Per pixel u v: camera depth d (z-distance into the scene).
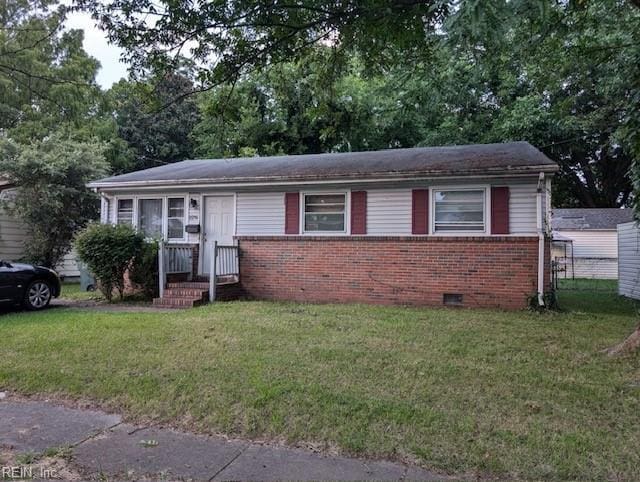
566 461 3.35
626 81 7.57
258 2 6.33
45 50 17.09
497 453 3.46
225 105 8.16
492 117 21.48
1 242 16.47
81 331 7.18
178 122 29.38
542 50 8.99
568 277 24.56
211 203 12.46
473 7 3.87
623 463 3.32
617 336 6.77
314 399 4.43
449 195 10.30
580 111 19.23
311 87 9.95
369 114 20.20
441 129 21.62
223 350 6.02
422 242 10.32
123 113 27.69
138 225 13.05
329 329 7.16
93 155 16.70
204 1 6.27
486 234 9.95
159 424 4.20
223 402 4.47
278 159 14.37
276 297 11.51
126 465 3.44
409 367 5.30
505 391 4.59
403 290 10.44
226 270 11.31
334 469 3.34
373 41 7.38
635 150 6.62
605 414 4.09
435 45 7.14
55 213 16.05
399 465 3.39
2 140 15.74
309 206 11.49
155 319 8.11
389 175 10.29
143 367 5.46
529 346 6.19
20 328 7.54
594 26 8.97
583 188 28.78
